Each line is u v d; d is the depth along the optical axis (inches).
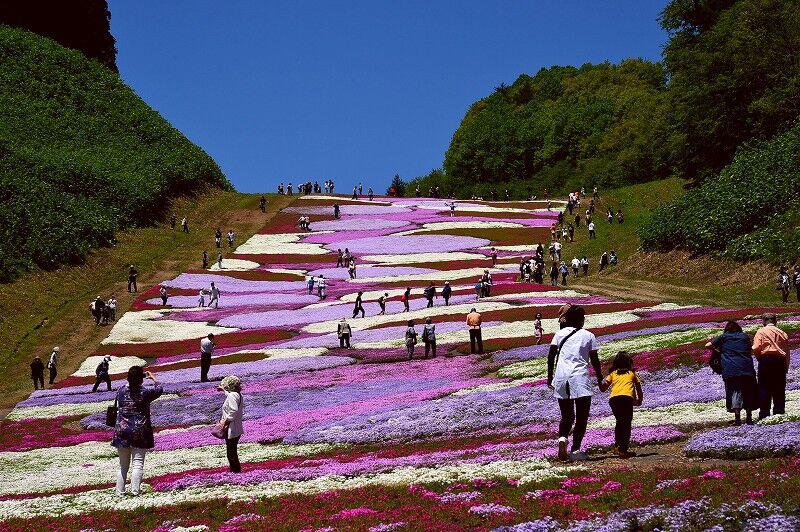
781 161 3223.4
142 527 615.8
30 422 1635.1
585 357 706.8
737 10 4195.4
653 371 1310.3
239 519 601.9
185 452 1144.2
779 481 528.4
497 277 3496.6
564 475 641.0
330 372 1882.4
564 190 7411.4
